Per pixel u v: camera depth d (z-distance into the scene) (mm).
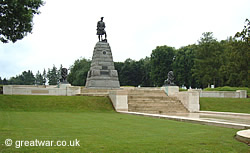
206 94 39688
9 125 13438
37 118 17141
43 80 159500
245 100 32719
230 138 10680
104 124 14508
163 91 36094
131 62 96312
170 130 12578
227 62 67000
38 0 20250
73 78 97125
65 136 10492
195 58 74000
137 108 26344
